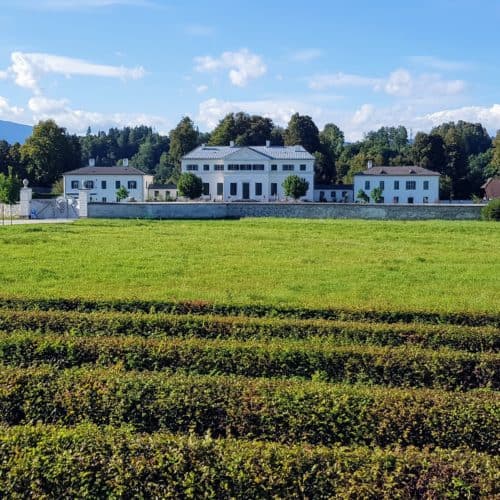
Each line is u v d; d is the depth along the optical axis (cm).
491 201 5662
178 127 13100
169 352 1128
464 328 1309
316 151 12288
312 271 2384
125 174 10369
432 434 830
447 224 4950
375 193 10094
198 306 1597
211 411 869
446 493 649
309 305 1571
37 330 1298
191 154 10525
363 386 940
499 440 823
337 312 1531
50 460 680
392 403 848
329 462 674
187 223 5147
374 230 4419
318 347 1134
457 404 844
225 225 4888
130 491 666
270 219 5612
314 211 6159
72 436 707
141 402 883
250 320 1352
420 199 10312
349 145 14988
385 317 1513
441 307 1582
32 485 664
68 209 6656
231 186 10325
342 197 10744
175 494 664
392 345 1289
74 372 942
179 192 9400
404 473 664
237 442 707
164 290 1916
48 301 1605
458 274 2350
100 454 686
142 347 1137
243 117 13138
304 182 9675
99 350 1143
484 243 3497
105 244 3294
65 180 10350
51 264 2512
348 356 1112
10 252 2903
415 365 1097
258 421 854
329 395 862
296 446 708
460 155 11512
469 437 827
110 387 892
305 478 660
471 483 652
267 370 1117
